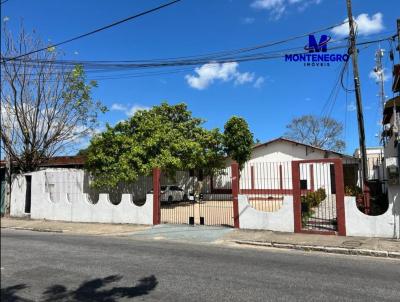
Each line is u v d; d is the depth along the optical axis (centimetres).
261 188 1602
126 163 1948
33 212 2025
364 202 1341
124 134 2184
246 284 711
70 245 1185
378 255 1006
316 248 1090
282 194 1433
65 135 2194
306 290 675
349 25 1697
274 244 1166
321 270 832
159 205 1652
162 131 2241
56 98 2147
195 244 1220
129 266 864
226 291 667
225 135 2931
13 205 2155
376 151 3334
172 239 1327
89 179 1942
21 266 860
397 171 1166
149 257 977
